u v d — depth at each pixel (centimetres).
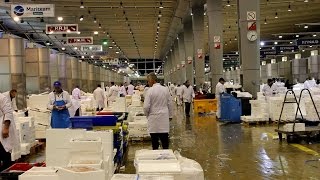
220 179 625
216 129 1292
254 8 1461
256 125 1342
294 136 955
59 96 909
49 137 466
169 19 3172
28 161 827
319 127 993
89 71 4094
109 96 2125
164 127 682
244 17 1466
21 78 1859
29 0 2197
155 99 680
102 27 3462
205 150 895
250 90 1480
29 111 1084
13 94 969
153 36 4172
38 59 2256
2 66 1841
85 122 652
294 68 3659
